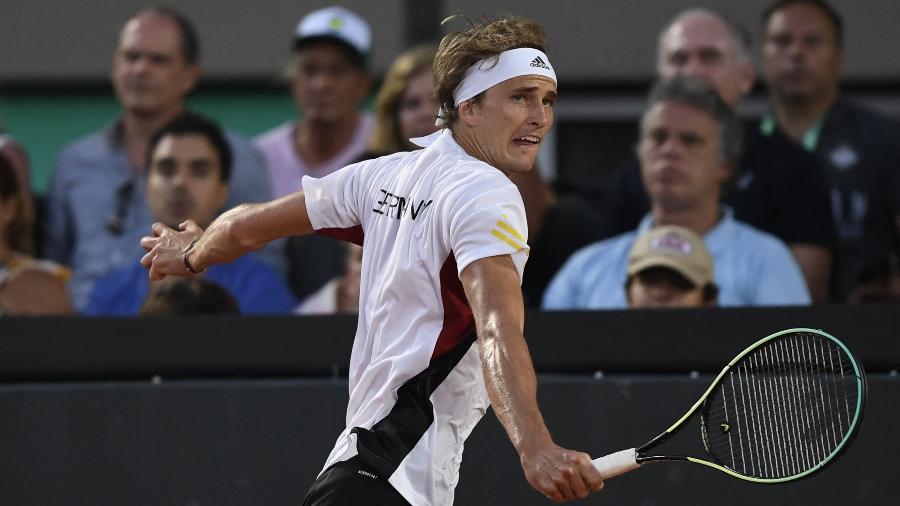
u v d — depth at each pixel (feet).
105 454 47.03
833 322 46.09
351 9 85.87
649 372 46.62
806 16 71.56
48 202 73.67
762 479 31.63
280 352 47.75
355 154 74.43
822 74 71.41
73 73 87.61
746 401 40.88
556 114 83.61
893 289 62.85
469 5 85.25
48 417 47.21
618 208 66.44
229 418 46.91
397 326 32.78
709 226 60.95
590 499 45.83
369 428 32.42
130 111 73.92
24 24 89.61
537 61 33.30
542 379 46.34
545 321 47.21
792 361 41.60
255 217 36.27
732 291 58.80
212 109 86.43
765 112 77.87
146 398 47.14
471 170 32.19
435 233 32.07
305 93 73.46
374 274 33.76
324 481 32.55
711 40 69.51
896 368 45.60
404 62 68.54
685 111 60.85
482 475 45.21
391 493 31.81
